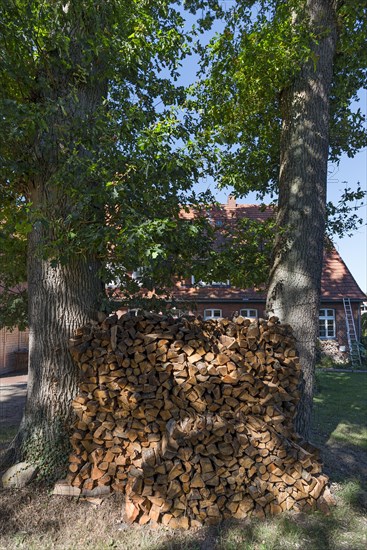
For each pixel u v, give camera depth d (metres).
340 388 10.63
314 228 4.92
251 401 3.84
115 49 4.65
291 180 5.10
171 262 4.54
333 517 3.56
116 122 4.04
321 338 17.61
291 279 4.81
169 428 3.59
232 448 3.60
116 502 3.64
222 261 5.43
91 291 4.37
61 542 3.11
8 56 4.17
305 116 5.14
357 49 6.33
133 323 4.00
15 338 14.62
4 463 4.09
